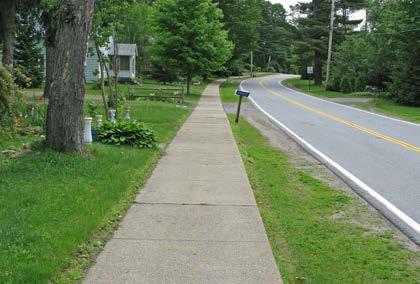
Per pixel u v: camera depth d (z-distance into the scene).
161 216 6.44
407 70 36.41
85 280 4.43
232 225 6.13
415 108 33.59
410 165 11.43
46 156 8.85
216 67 37.88
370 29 57.38
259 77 84.00
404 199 8.27
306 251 5.52
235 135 15.73
